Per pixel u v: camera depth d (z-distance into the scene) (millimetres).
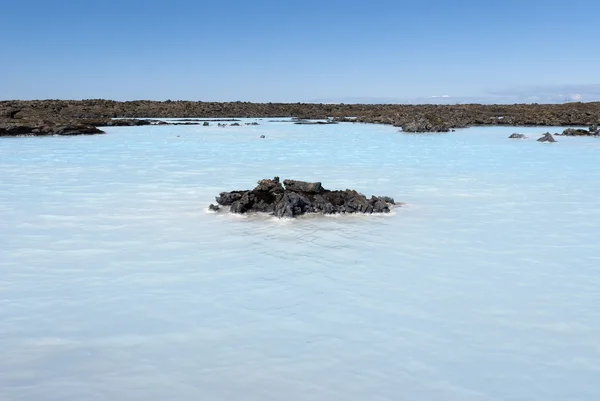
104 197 13414
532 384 4695
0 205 12406
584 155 23531
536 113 59156
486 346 5406
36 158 22141
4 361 5090
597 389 4617
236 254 8570
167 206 12312
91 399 4434
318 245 9094
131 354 5227
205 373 4855
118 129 43188
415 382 4715
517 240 9430
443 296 6766
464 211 11812
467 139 33094
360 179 16328
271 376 4797
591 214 11508
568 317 6137
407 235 9758
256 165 19797
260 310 6309
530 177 16953
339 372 4871
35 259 8297
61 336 5633
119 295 6801
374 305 6461
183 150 25844
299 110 77875
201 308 6371
